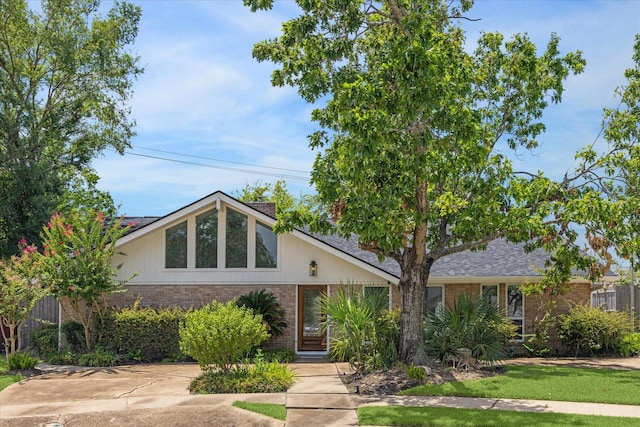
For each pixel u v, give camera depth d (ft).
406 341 58.59
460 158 53.16
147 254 75.51
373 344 58.49
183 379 56.39
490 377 54.39
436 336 60.64
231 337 52.16
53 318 83.82
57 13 107.76
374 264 73.46
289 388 50.57
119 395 49.26
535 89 63.16
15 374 59.31
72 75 110.93
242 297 72.49
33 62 109.91
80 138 116.26
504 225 55.36
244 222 75.72
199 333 52.08
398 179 49.83
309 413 42.68
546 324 75.15
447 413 41.55
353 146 46.37
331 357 69.26
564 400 45.65
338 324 60.44
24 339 82.17
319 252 75.00
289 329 74.18
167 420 40.93
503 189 56.65
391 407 43.65
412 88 45.52
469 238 59.98
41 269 66.74
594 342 74.23
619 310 94.89
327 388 50.37
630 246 58.13
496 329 60.90
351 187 51.72
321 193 52.54
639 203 55.88
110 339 70.44
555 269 64.85
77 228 70.90
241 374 52.44
